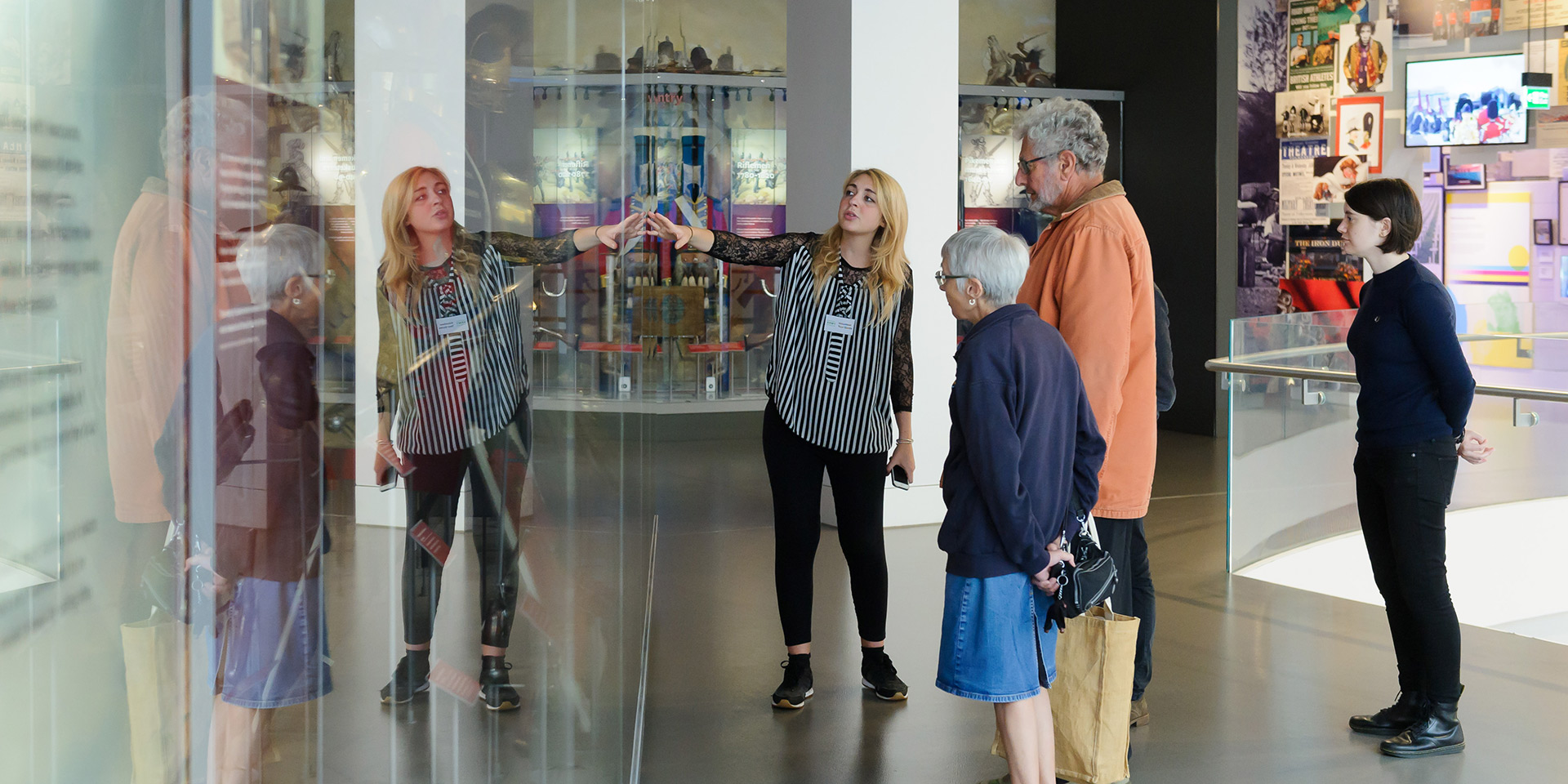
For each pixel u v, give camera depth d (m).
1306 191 10.29
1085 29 11.20
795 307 3.39
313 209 0.66
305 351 0.65
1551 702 3.48
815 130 6.32
